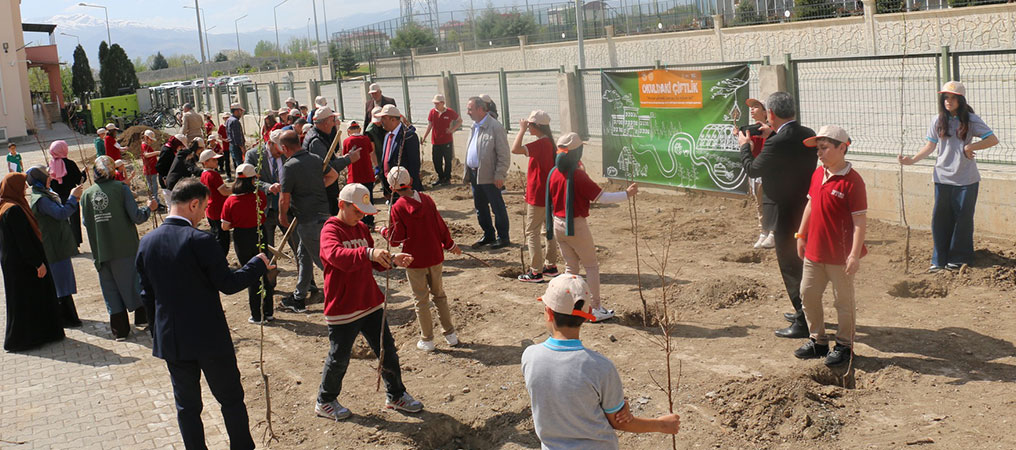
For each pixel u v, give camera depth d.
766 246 9.23
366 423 5.82
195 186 5.22
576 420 3.43
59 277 8.73
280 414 6.13
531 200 8.62
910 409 5.32
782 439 5.11
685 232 10.31
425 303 7.07
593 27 43.78
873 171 9.87
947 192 7.70
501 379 6.42
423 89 19.30
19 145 33.75
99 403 6.70
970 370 5.77
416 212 6.79
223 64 104.25
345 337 5.70
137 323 8.67
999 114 10.73
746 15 33.12
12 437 6.09
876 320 6.88
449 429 5.71
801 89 11.18
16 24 42.47
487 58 48.69
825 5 29.19
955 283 7.57
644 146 12.88
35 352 8.09
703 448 5.09
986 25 23.03
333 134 11.61
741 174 11.34
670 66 12.12
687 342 6.79
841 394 5.62
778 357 6.28
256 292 8.24
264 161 10.16
